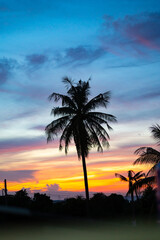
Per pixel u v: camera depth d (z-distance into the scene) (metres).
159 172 7.26
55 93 34.59
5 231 6.35
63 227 6.71
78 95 35.00
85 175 34.22
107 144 35.16
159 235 7.46
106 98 34.66
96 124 35.03
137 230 7.62
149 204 40.62
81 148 34.28
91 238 7.02
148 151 26.14
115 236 7.37
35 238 6.45
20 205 64.50
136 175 51.59
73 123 34.34
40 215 6.57
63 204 55.81
